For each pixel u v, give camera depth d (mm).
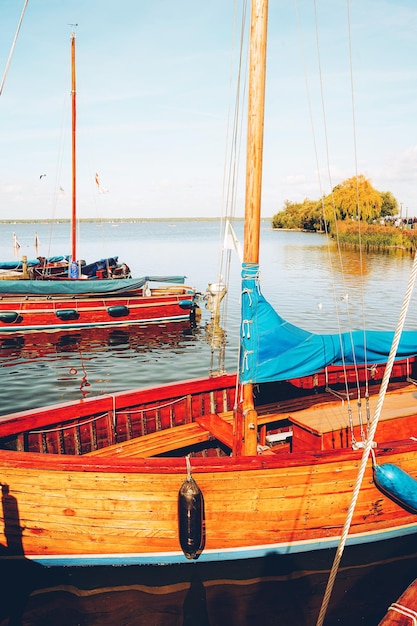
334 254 61219
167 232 171750
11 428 6730
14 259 60344
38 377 16391
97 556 5969
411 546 6871
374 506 6359
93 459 5691
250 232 6023
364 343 7277
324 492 6086
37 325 22453
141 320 24156
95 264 30672
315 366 6781
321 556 6496
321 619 3551
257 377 6352
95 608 5785
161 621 5590
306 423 7160
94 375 16688
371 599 5902
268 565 6340
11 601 5875
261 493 5879
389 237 66375
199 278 40656
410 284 3018
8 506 5762
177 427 8211
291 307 27375
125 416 7844
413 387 9664
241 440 6465
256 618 5625
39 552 5930
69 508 5734
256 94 5590
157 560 6055
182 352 19719
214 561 6184
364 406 8023
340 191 77875
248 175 5867
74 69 25625
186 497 5500
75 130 26234
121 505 5738
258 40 5496
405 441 6512
